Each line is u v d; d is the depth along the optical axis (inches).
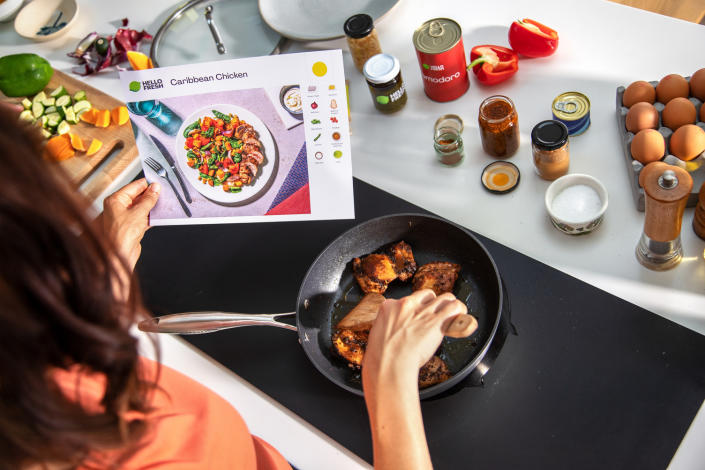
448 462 32.2
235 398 36.5
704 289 33.9
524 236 38.3
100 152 49.4
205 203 38.5
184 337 39.1
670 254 34.1
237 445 25.5
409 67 47.7
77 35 57.4
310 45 50.7
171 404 23.1
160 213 38.7
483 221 39.4
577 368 33.1
